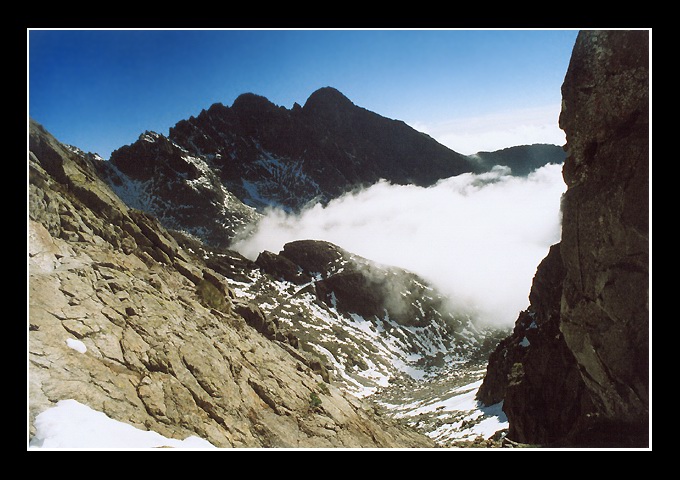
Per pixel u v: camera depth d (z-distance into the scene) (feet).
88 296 58.85
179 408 52.75
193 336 65.46
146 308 64.59
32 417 41.57
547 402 99.81
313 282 432.25
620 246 53.62
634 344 53.72
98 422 43.65
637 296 52.80
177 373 57.21
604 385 57.52
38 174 73.00
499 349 173.58
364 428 76.18
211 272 100.01
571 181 61.36
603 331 56.18
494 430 125.90
